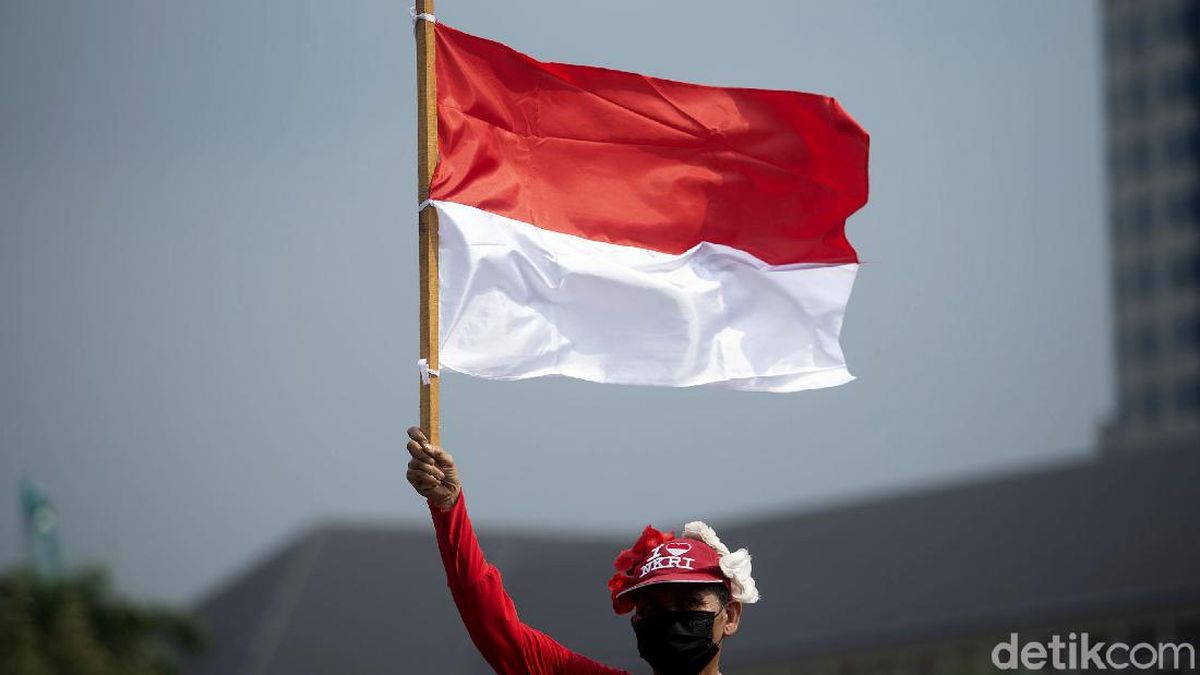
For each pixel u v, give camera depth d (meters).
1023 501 151.25
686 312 22.22
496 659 18.25
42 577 123.31
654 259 22.62
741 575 17.66
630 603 18.20
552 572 176.25
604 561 175.50
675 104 22.98
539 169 22.25
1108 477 150.25
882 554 152.00
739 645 145.38
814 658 139.62
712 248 22.98
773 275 23.17
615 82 22.78
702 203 23.00
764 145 23.25
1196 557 131.62
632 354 21.94
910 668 137.62
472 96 21.81
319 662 178.75
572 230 22.17
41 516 135.62
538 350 21.33
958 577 142.12
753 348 22.84
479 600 18.12
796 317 23.17
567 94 22.50
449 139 21.47
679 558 17.77
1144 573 130.12
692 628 17.56
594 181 22.47
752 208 23.22
